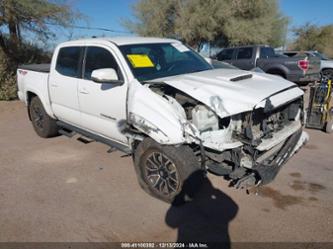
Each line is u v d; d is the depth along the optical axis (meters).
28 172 4.41
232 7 18.80
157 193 3.55
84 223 3.18
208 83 3.27
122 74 3.74
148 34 20.42
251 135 2.96
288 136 3.54
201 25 18.84
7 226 3.15
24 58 11.47
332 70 13.27
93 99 4.14
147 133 3.25
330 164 4.44
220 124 3.05
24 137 6.06
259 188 3.75
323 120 5.94
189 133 2.99
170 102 3.25
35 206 3.51
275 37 23.66
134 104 3.41
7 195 3.76
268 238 2.88
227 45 20.80
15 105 9.11
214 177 4.03
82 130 4.82
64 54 4.84
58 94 4.90
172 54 4.33
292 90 3.53
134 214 3.31
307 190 3.71
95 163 4.68
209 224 3.11
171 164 3.31
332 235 2.89
